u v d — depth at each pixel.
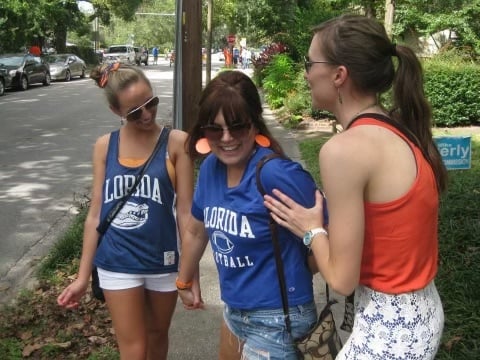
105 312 3.94
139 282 2.50
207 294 4.23
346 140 1.58
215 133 1.89
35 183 7.89
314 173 7.23
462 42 13.93
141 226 2.44
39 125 13.30
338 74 1.67
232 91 1.88
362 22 1.66
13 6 29.66
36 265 4.96
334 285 1.61
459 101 11.50
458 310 3.51
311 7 16.61
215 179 2.00
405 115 1.71
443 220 4.79
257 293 1.93
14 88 22.84
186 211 2.48
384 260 1.62
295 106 12.43
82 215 5.99
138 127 2.42
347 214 1.56
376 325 1.65
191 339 3.60
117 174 2.44
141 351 2.54
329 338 1.89
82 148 10.45
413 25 13.76
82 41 50.22
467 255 4.23
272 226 1.85
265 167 1.85
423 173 1.60
